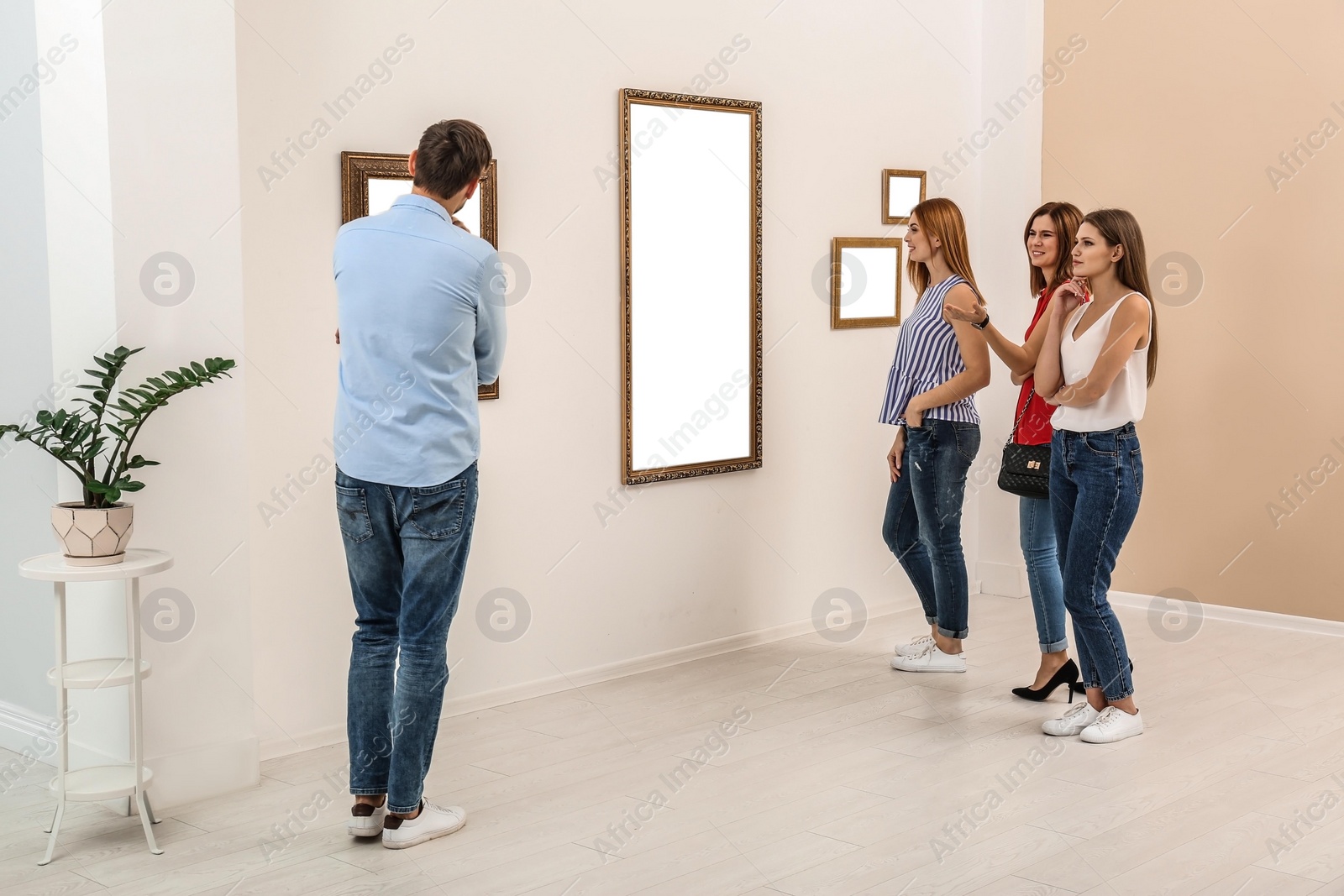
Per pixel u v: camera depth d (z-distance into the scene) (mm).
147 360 2977
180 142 2998
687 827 2885
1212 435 5090
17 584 3434
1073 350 3443
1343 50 4680
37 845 2797
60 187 3029
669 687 4109
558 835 2844
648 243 4191
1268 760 3344
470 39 3674
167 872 2643
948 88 5289
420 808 2830
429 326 2672
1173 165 5125
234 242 3111
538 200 3879
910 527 4324
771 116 4582
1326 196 4746
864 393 5051
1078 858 2697
